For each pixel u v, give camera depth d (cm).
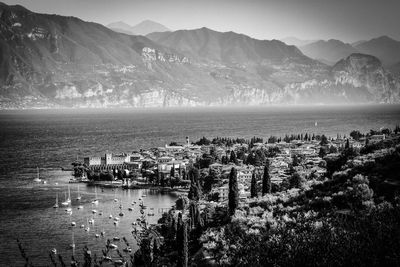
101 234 19400
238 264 9700
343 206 13600
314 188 16838
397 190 13662
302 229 10469
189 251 14650
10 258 16525
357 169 16588
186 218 19362
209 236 14838
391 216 9775
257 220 14412
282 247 8869
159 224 19600
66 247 17712
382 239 8431
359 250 8225
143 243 7300
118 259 16012
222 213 18362
